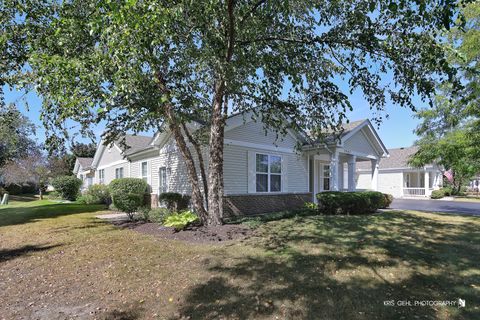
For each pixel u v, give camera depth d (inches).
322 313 129.0
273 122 343.9
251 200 452.1
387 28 223.3
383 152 616.7
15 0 243.0
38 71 210.1
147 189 580.1
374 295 145.4
